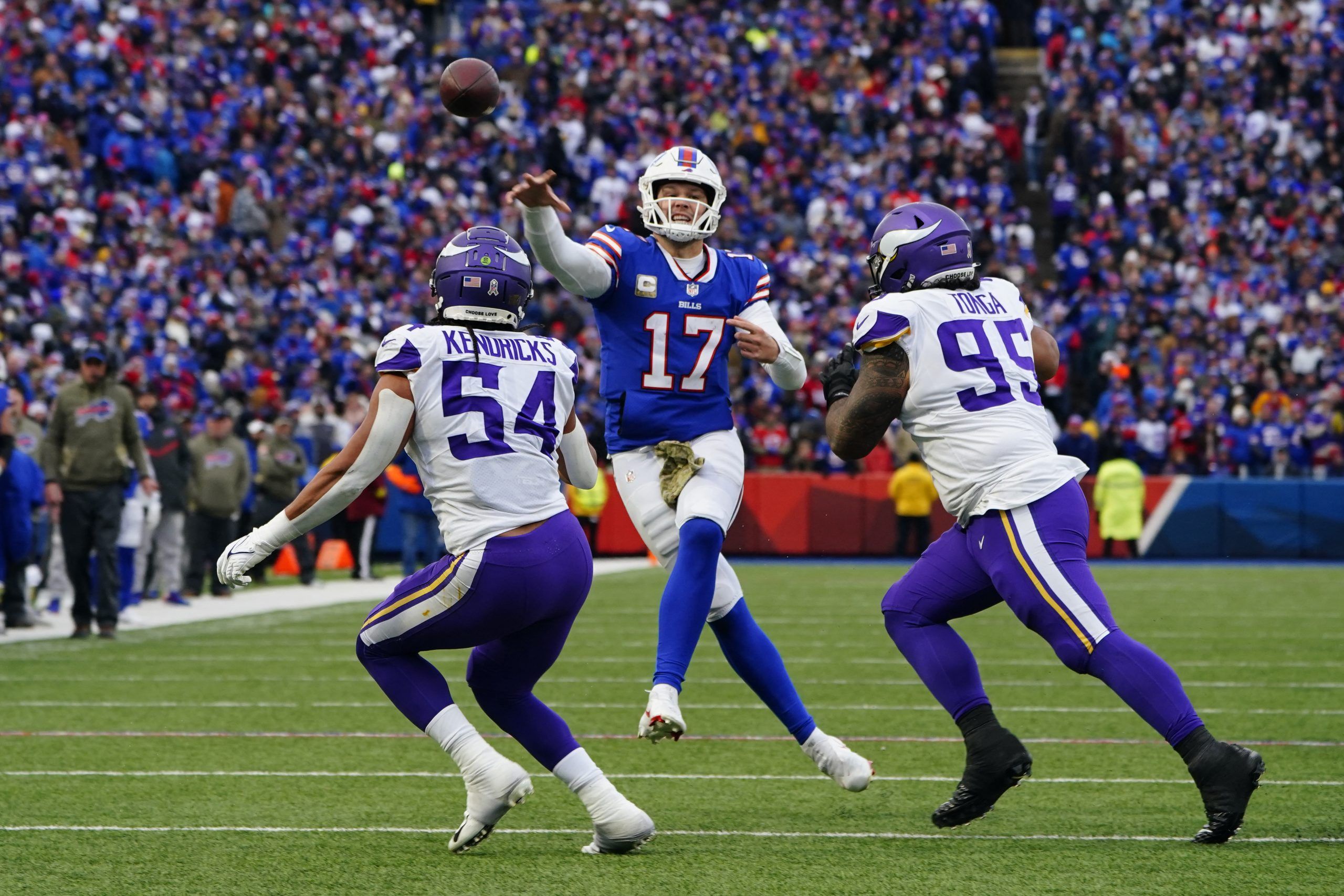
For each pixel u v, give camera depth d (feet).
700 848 53.06
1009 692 96.37
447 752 52.06
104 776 68.03
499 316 53.57
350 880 48.08
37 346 212.84
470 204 288.71
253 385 230.89
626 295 61.72
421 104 308.19
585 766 52.47
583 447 57.00
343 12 314.96
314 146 286.25
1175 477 225.97
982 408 55.93
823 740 59.82
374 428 51.16
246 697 94.32
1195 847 52.54
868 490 229.04
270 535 51.42
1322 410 238.89
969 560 57.00
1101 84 303.07
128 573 141.59
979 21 316.60
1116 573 201.87
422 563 192.85
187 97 282.97
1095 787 65.16
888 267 58.65
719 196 62.75
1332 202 285.64
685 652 56.34
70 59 270.46
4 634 130.72
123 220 257.75
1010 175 301.43
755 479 231.09
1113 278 268.21
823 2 330.95
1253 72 307.78
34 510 135.44
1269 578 192.95
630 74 313.94
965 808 55.26
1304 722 83.15
